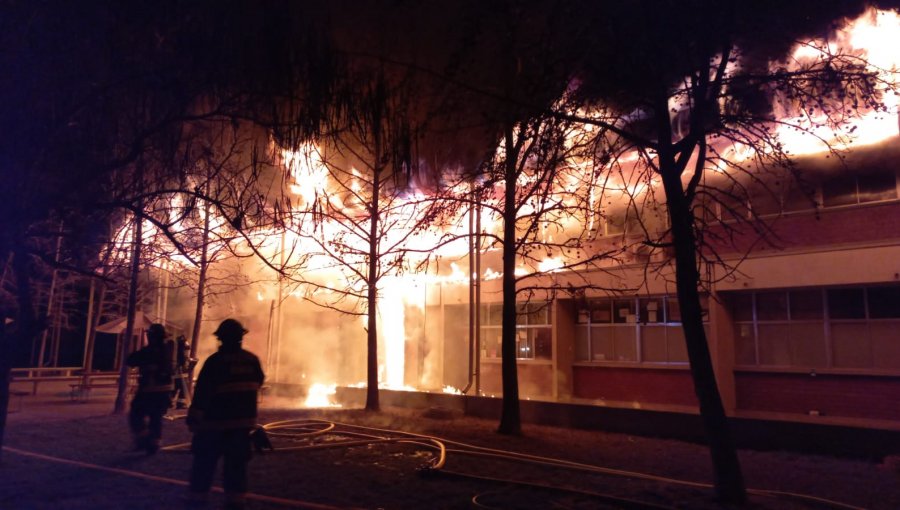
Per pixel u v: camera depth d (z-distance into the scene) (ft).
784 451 31.99
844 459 29.84
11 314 27.91
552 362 56.90
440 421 41.32
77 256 24.64
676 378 49.85
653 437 35.88
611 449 32.01
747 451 32.40
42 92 20.48
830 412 42.57
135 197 21.27
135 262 40.40
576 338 57.57
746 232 45.85
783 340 45.68
